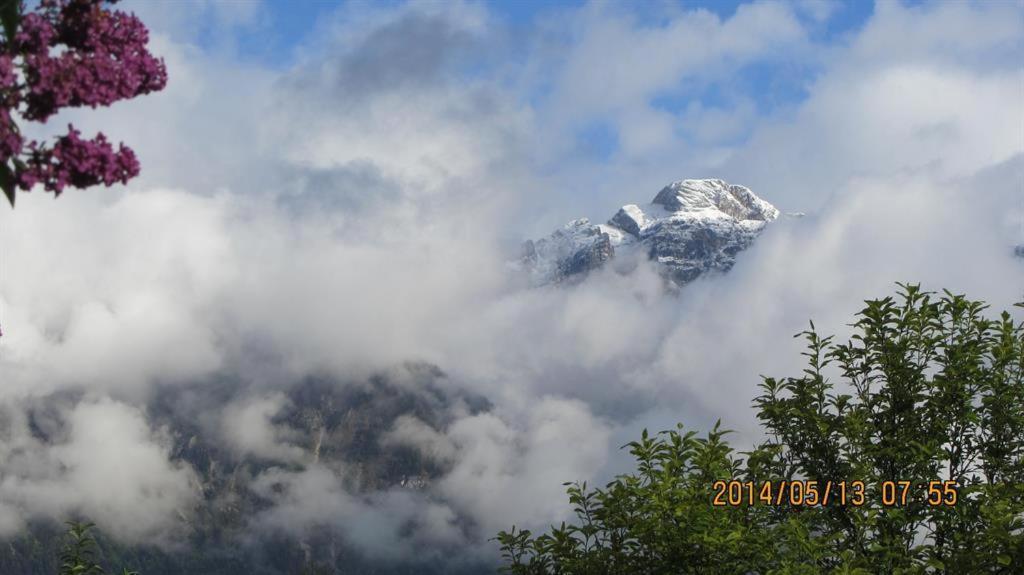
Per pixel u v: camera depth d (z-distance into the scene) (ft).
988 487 72.54
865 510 74.02
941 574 69.92
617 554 74.23
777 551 69.92
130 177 32.78
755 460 75.41
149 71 33.71
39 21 32.30
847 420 77.41
